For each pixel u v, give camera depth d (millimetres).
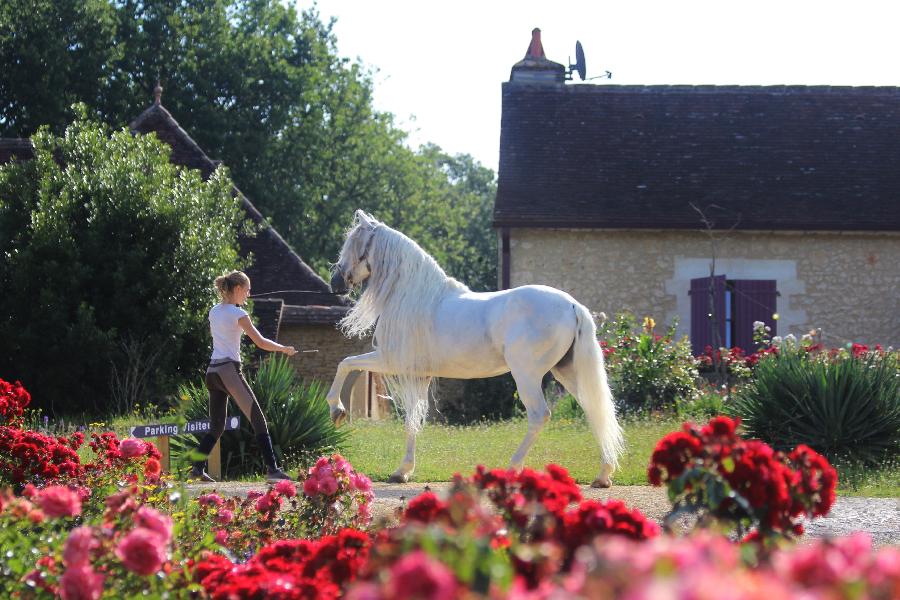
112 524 3797
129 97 34031
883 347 19656
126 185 17078
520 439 12625
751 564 2900
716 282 19203
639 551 1761
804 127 21891
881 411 10828
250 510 5844
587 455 10859
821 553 1983
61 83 32094
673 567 1706
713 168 20828
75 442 7070
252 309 17578
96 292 16750
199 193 18000
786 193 20250
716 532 3264
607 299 19719
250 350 17359
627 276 19734
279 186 36719
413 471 9633
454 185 74562
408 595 1727
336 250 39969
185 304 16828
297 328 20938
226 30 36625
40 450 6395
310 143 37750
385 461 10547
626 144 21375
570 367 8625
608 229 19562
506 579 2189
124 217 16875
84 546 3318
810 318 19688
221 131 34531
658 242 19781
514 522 3285
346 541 3279
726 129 21812
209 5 36688
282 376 11258
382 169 41906
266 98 36219
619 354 16531
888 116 22203
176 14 35562
